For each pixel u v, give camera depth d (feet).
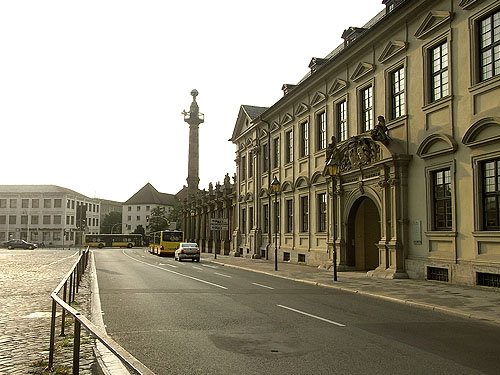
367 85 79.46
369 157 75.10
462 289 54.08
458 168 58.13
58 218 358.02
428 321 36.52
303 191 103.30
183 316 38.17
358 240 85.97
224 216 173.27
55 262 120.78
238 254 150.10
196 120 252.42
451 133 59.31
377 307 43.91
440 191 62.18
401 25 70.28
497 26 53.83
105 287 60.54
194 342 28.78
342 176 84.79
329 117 92.53
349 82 85.20
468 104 56.80
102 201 494.59
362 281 65.62
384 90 74.49
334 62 87.97
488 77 54.80
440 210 62.08
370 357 25.13
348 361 24.30
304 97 104.01
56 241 356.18
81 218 114.52
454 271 58.18
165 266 107.34
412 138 67.31
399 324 35.17
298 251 104.73
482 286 53.47
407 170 68.13
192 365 23.54
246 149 147.43
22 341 28.43
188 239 234.79
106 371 21.44
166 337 30.19
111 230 454.40
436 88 63.72
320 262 93.97
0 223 360.69
